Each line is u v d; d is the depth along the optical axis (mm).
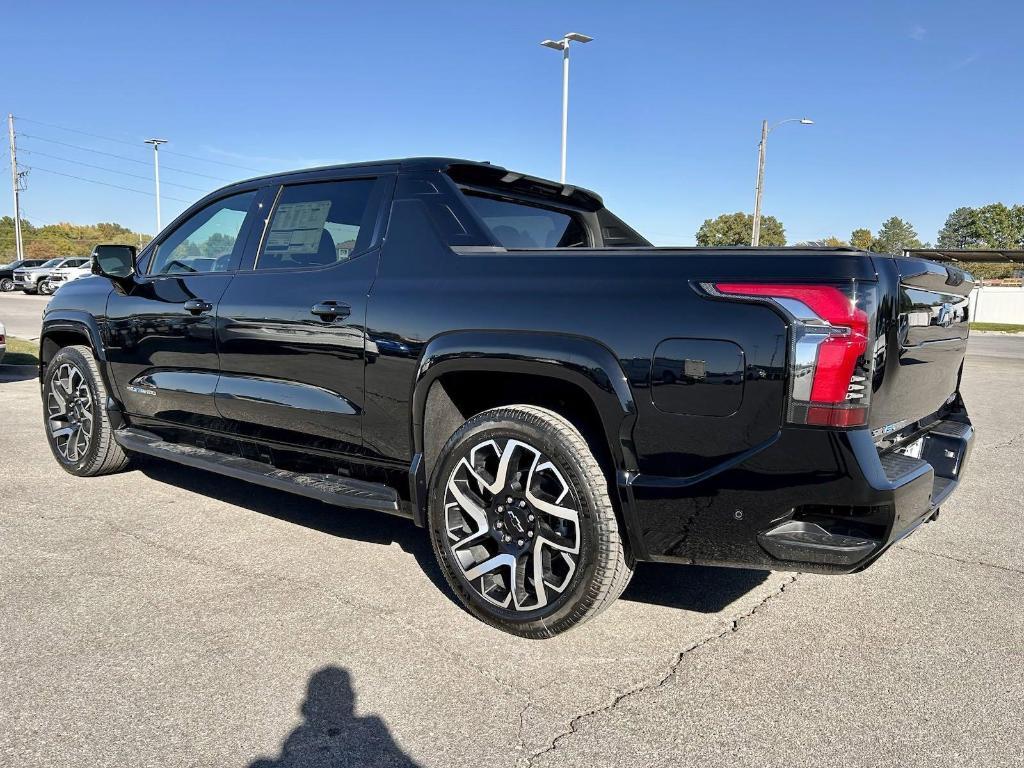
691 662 2709
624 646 2820
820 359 2254
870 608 3203
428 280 3090
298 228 3729
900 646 2855
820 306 2260
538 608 2768
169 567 3473
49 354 5145
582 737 2246
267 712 2342
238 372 3770
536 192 3861
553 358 2652
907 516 2389
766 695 2494
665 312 2480
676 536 2521
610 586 2650
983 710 2424
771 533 2385
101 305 4562
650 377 2486
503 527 2852
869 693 2518
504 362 2766
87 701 2379
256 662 2635
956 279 3105
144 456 5605
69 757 2105
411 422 3100
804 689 2535
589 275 2689
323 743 2195
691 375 2418
